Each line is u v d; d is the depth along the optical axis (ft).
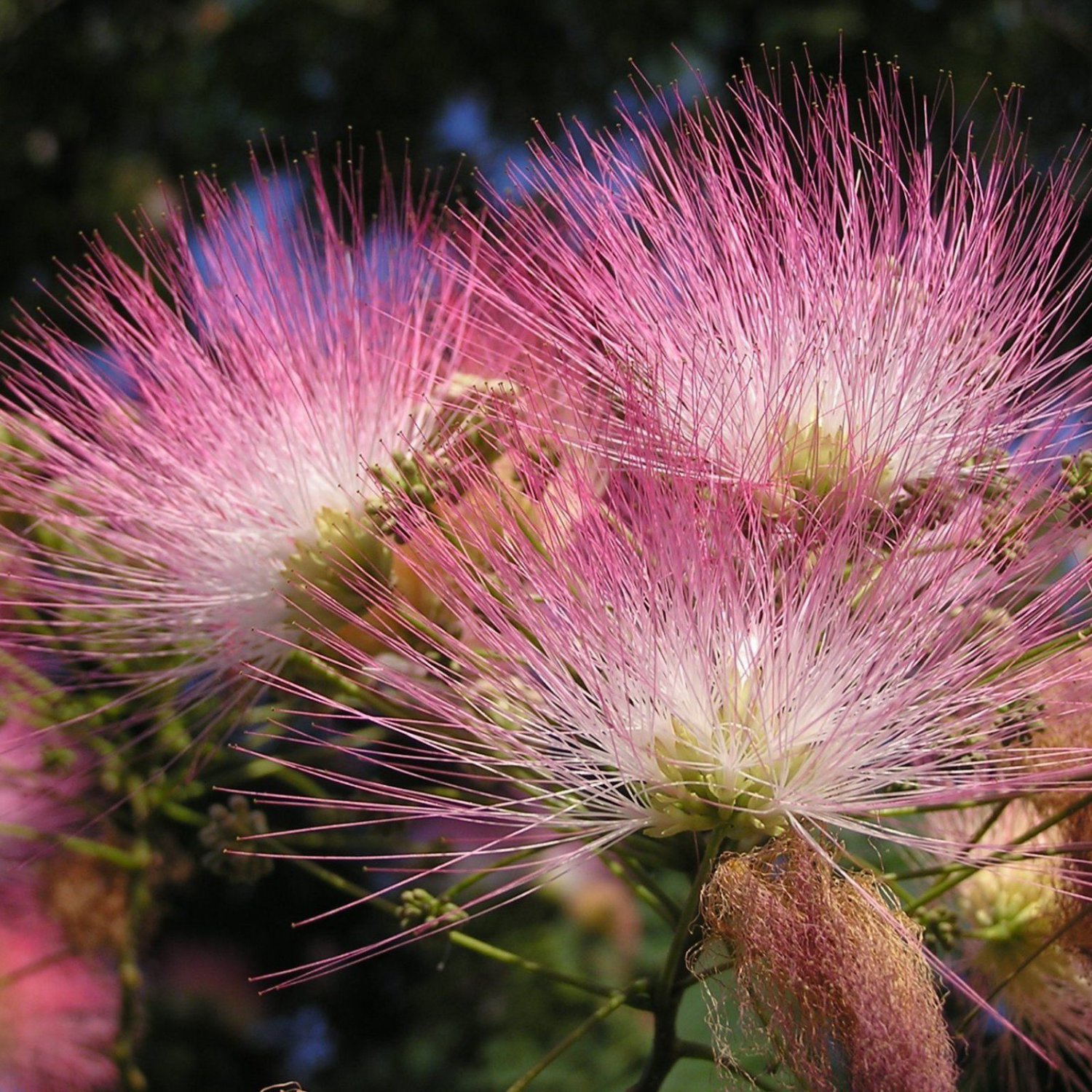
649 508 0.67
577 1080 1.12
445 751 0.68
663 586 0.67
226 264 0.77
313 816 0.83
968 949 0.75
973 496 0.69
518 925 1.23
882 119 0.73
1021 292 0.72
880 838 0.67
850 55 1.40
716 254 0.72
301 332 0.77
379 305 0.77
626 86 1.49
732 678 0.67
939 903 0.75
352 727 0.80
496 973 1.26
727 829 0.67
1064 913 0.72
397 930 1.34
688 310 0.71
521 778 0.70
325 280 0.77
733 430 0.70
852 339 0.70
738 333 0.71
